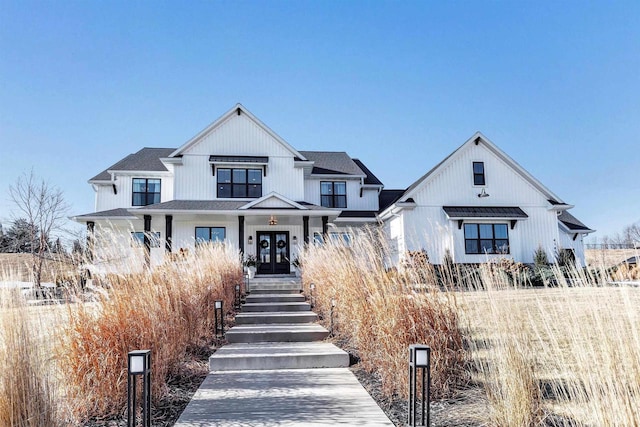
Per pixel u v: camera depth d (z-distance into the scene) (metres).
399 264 5.38
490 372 3.91
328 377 5.34
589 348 2.78
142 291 4.74
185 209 17.19
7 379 2.72
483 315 4.60
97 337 3.94
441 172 20.38
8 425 2.67
